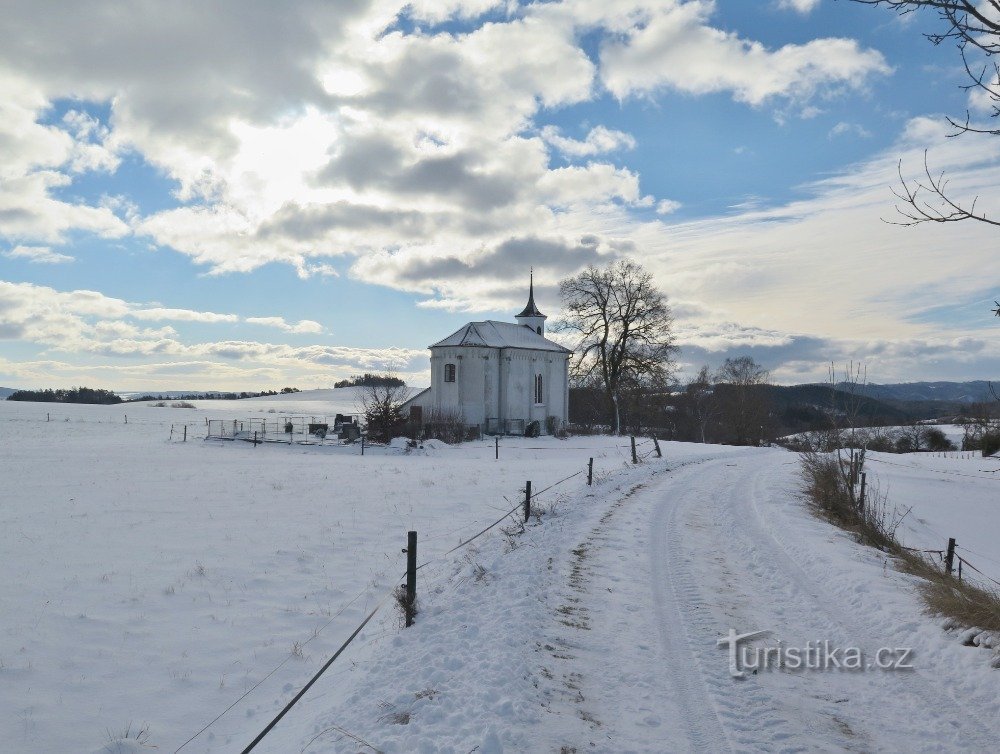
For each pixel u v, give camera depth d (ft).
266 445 153.69
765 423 285.43
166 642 32.78
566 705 21.70
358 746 18.71
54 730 24.57
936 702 22.48
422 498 74.49
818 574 39.09
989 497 98.78
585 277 210.79
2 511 65.00
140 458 123.24
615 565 40.22
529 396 206.49
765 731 20.34
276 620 35.78
